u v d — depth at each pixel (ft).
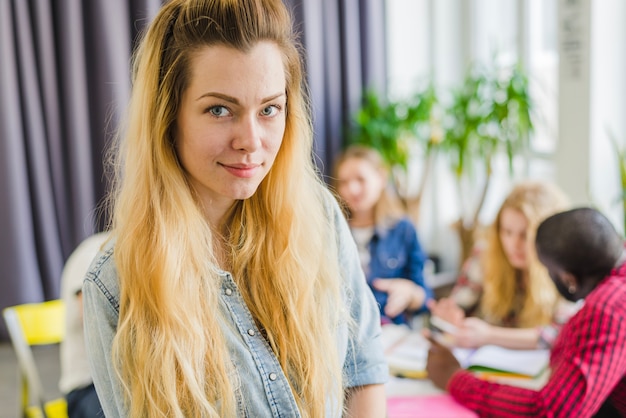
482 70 14.11
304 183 3.92
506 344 7.63
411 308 9.51
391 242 10.05
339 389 3.91
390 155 14.16
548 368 6.85
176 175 3.53
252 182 3.44
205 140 3.38
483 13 15.12
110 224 3.93
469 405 6.23
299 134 3.81
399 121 14.10
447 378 6.69
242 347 3.65
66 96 13.34
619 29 11.27
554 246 5.96
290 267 3.81
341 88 15.06
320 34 14.51
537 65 14.10
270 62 3.37
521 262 8.19
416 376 7.09
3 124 13.02
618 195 11.43
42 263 13.70
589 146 11.45
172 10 3.43
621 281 5.80
